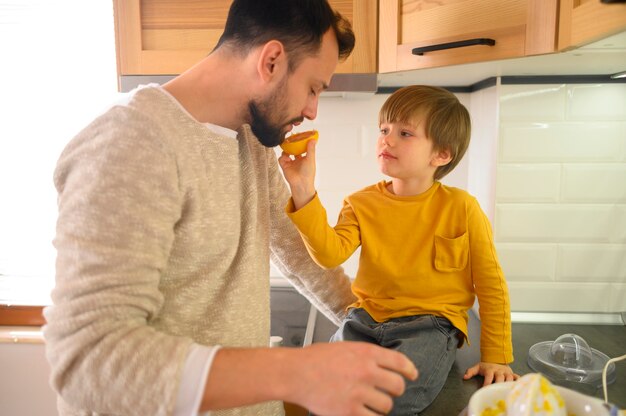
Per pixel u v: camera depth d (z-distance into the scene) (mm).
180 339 599
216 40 1312
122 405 564
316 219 960
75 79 1727
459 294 1013
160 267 646
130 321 597
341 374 560
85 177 623
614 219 1349
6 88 1724
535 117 1344
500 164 1373
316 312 1427
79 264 589
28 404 1735
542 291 1388
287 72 782
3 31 1696
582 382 945
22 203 1755
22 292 1745
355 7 1269
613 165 1333
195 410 560
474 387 933
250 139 927
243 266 820
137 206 620
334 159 1666
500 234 1394
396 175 1033
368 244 1035
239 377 562
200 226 734
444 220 1013
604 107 1315
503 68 1189
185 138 721
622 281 1354
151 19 1314
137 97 711
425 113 1014
